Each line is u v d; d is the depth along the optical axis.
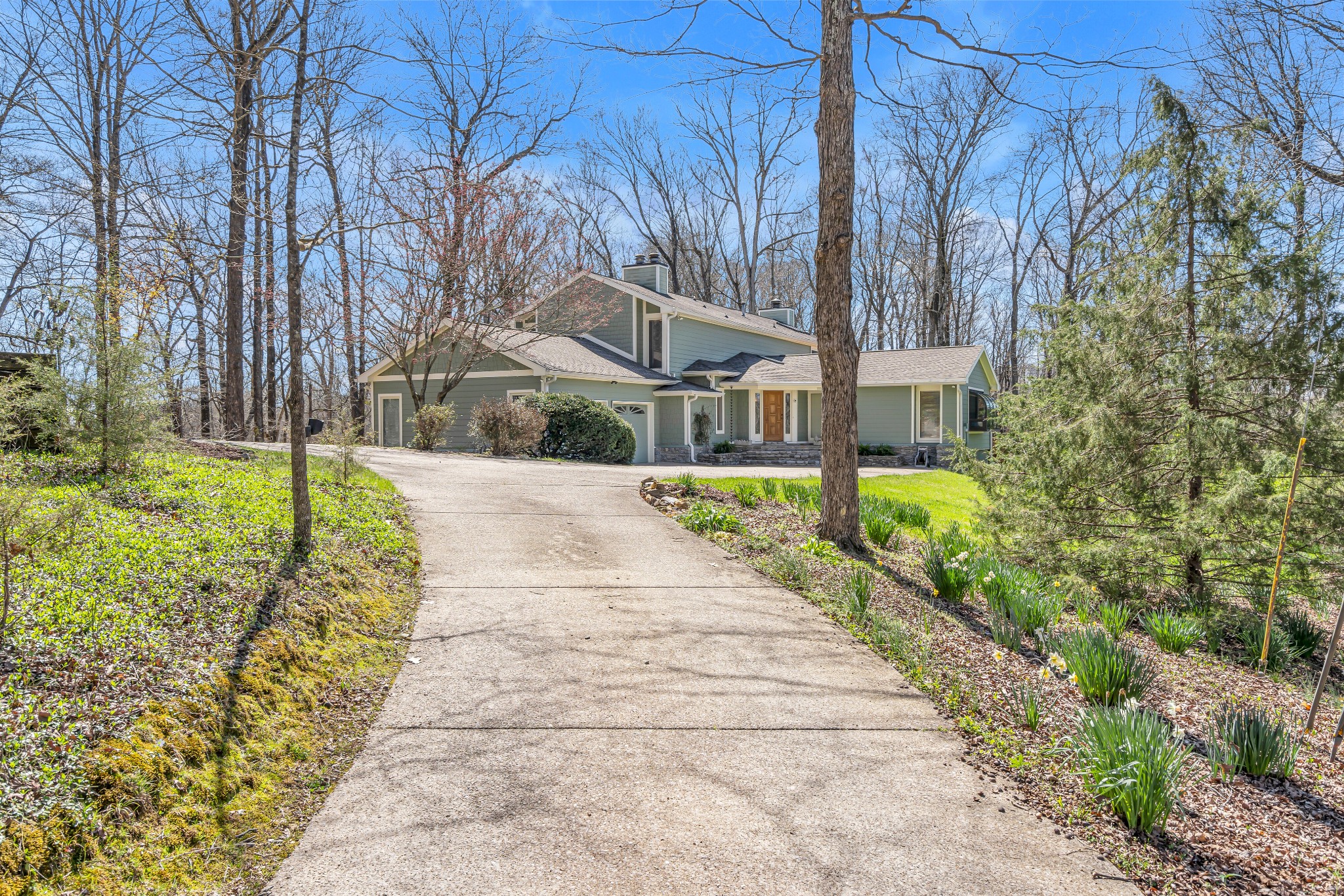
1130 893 3.20
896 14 8.84
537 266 23.53
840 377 8.88
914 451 26.66
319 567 6.17
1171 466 8.57
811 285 47.53
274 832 3.43
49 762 3.20
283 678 4.55
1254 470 8.02
